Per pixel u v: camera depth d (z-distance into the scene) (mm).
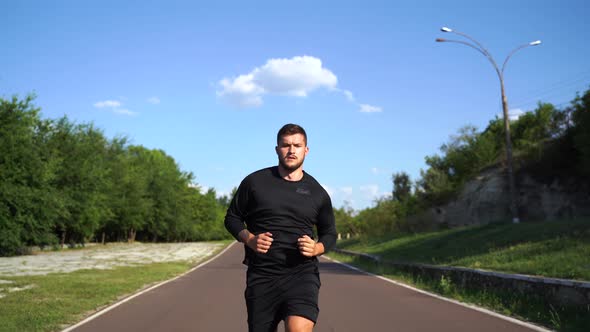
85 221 49469
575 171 30906
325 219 3783
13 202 32906
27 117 33844
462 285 13336
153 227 77875
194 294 12852
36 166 34719
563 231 16688
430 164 51594
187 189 91125
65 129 47062
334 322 8367
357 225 58812
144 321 8656
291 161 3645
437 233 30250
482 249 18375
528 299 9766
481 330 7527
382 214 43250
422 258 21219
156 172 80938
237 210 3717
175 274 19859
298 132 3686
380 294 12508
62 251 42406
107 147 63906
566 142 31750
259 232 3633
